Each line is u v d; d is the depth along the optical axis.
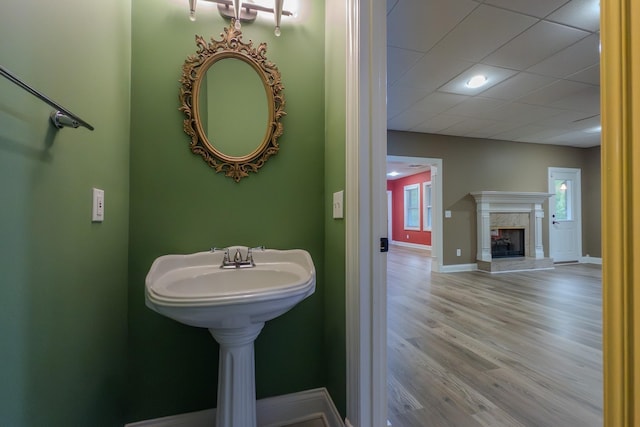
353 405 1.18
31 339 0.68
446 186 5.20
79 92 0.89
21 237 0.65
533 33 2.29
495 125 4.59
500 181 5.50
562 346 2.22
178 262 1.30
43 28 0.71
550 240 5.84
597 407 1.51
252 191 1.46
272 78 1.48
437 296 3.61
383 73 1.20
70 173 0.85
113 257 1.14
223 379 1.13
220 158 1.42
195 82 1.38
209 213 1.40
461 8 2.01
